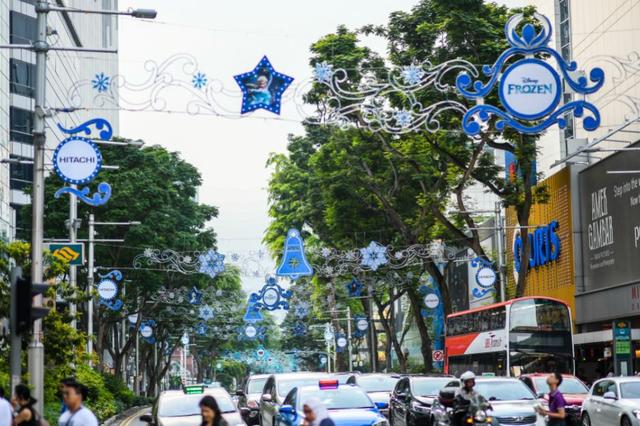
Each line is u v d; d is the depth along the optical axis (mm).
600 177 56281
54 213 60938
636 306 50875
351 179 62312
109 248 62250
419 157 54562
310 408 13781
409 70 27766
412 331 119938
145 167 64000
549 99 23859
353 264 62219
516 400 25156
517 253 69250
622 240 53469
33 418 15297
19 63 81000
